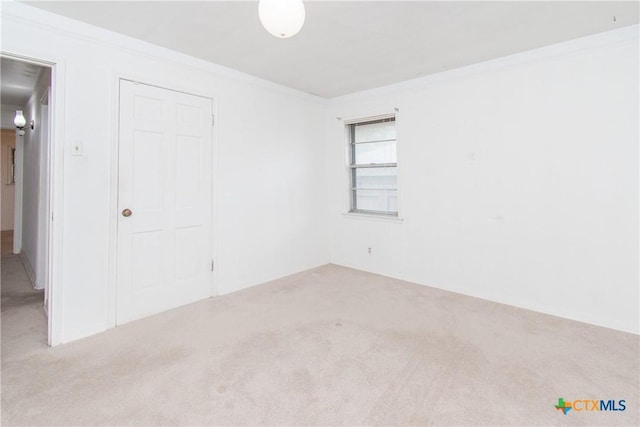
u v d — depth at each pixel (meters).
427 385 1.87
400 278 3.99
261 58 3.08
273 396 1.77
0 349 2.25
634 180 2.53
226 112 3.37
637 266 2.53
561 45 2.77
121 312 2.68
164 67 2.88
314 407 1.69
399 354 2.21
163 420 1.59
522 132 3.02
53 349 2.26
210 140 3.25
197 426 1.56
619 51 2.55
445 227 3.57
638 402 1.72
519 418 1.60
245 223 3.61
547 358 2.15
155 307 2.90
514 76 3.04
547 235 2.93
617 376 1.95
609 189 2.62
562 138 2.82
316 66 3.29
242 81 3.49
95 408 1.67
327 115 4.66
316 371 2.01
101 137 2.52
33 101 3.92
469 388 1.84
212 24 2.43
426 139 3.68
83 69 2.42
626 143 2.55
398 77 3.64
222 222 3.38
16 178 4.90
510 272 3.15
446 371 2.01
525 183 3.03
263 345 2.33
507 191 3.13
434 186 3.64
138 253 2.78
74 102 2.38
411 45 2.80
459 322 2.73
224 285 3.43
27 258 4.30
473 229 3.37
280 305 3.11
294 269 4.23
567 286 2.84
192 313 2.90
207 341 2.39
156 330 2.56
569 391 1.81
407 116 3.82
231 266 3.48
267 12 1.54
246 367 2.05
